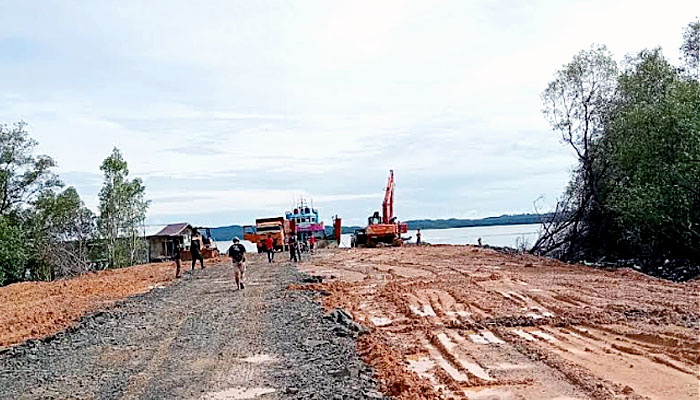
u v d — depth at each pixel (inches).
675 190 1115.9
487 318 637.3
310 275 1115.3
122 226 2479.1
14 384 415.8
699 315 617.0
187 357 470.9
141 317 683.4
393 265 1309.1
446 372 439.5
